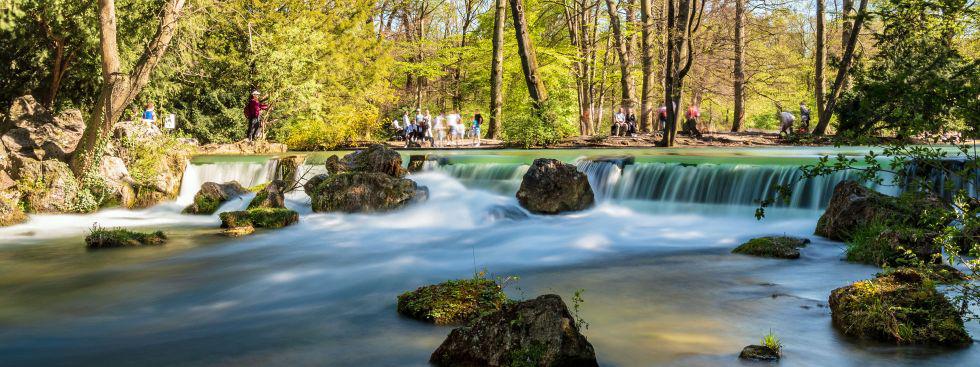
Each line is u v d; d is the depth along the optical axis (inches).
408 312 268.1
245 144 992.2
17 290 330.6
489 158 700.0
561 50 1438.2
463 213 556.4
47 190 639.1
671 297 287.3
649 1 1175.6
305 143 1107.3
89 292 324.5
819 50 1153.4
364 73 1407.5
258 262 394.9
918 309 218.8
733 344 219.1
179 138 856.3
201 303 300.0
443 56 1651.1
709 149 845.8
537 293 302.8
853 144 221.6
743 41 1321.4
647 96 1210.0
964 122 197.5
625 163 618.8
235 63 1116.5
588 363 197.2
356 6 1366.9
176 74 1063.6
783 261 357.7
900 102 207.3
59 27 832.3
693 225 506.3
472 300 265.1
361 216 570.9
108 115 668.1
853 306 230.5
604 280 327.6
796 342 218.5
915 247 323.6
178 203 706.8
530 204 567.5
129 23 867.4
